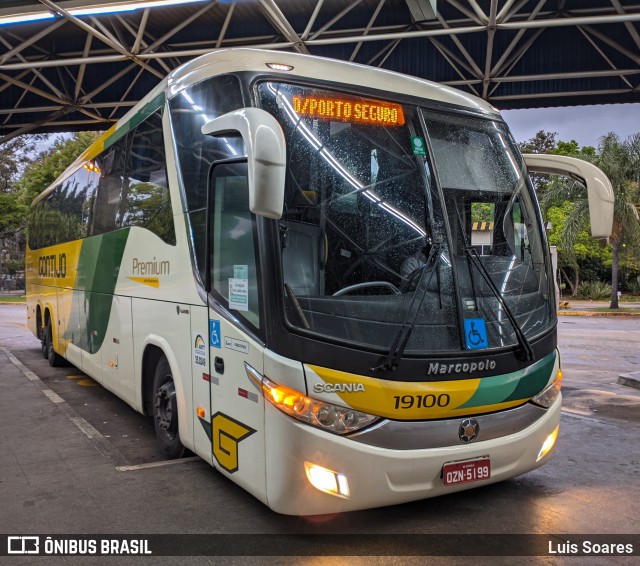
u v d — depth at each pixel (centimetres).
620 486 469
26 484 466
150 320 543
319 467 339
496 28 1125
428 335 368
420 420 358
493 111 479
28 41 1227
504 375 387
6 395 805
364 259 375
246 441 380
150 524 393
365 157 398
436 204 405
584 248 3284
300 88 396
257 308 366
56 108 1761
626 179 2377
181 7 1282
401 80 439
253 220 371
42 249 1109
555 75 1356
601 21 1069
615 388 905
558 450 566
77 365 834
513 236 444
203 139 446
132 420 680
